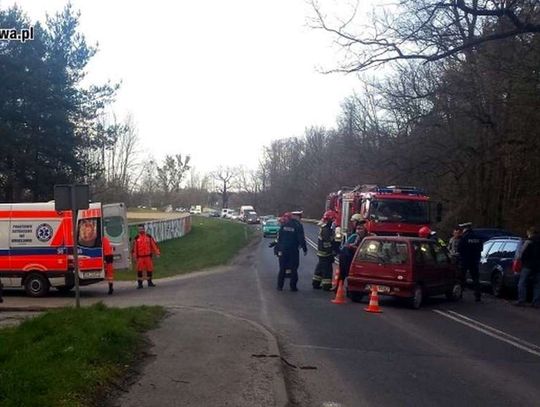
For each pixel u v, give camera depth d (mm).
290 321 13133
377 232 22344
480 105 27172
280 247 18797
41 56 34219
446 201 38969
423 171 35312
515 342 11609
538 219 29484
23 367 6750
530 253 16672
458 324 13555
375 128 53031
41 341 8336
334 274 20172
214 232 60906
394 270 15852
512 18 15227
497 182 34438
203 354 8875
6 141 31750
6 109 32312
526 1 15484
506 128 27000
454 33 16078
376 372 8883
